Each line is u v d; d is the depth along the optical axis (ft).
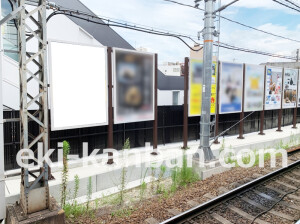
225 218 19.26
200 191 24.25
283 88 54.95
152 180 26.76
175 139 42.22
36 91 38.40
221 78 42.11
